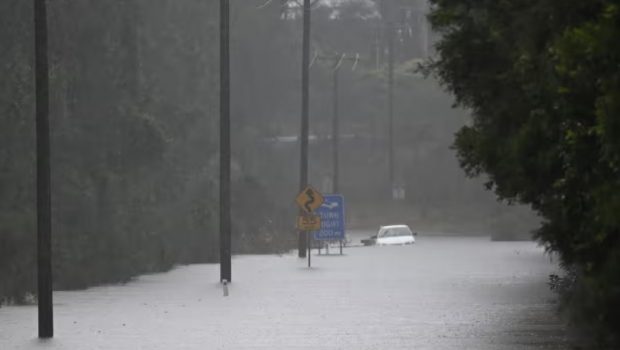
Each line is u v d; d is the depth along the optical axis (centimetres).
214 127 14712
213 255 12950
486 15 4331
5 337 5728
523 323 6097
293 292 8412
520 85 4250
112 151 10662
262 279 9906
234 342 5362
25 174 9150
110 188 10362
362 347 5141
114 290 8881
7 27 9338
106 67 10669
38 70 5703
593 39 3369
